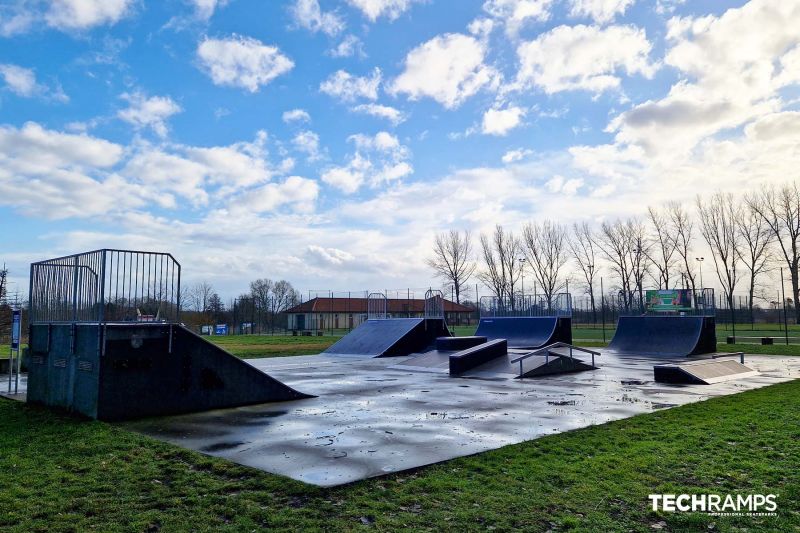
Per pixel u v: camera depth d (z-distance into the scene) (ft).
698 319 87.56
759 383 47.55
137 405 31.63
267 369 62.54
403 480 18.65
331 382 49.37
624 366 64.18
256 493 17.24
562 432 26.55
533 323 102.68
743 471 19.77
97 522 14.96
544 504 16.29
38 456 21.98
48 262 38.11
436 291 98.78
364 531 14.26
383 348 85.25
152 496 17.10
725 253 205.26
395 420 30.19
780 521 15.12
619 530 14.48
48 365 36.52
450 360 55.21
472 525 14.70
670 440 24.61
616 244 226.79
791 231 190.19
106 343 30.86
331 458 21.58
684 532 14.43
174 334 33.47
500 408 34.24
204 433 26.99
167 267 34.32
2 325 114.52
